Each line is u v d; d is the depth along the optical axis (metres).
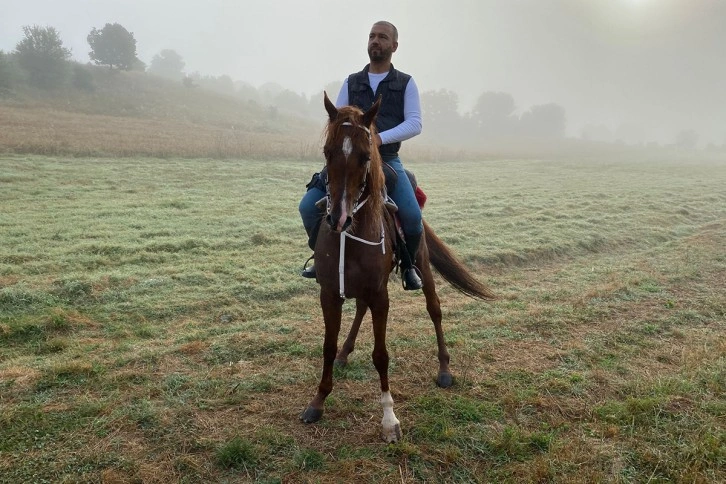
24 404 3.93
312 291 7.07
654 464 3.44
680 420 3.92
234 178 17.50
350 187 3.12
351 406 4.05
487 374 4.73
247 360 4.89
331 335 3.69
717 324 6.23
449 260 4.97
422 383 4.54
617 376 4.73
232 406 4.05
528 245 9.93
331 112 3.31
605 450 3.55
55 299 6.12
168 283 6.91
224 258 8.27
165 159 20.75
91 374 4.45
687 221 14.10
